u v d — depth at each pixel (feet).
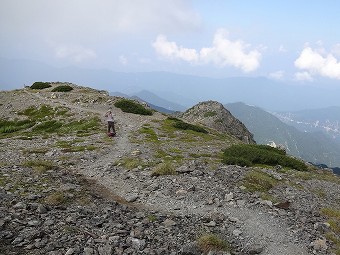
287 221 58.34
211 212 58.49
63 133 161.48
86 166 92.07
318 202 73.92
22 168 75.61
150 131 161.79
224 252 42.88
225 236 50.01
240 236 50.70
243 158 102.27
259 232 52.95
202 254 42.60
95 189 69.51
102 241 41.60
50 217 47.26
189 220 54.54
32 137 148.15
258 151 112.88
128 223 49.60
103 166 90.99
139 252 40.91
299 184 87.04
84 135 150.10
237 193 69.67
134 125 178.40
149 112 221.25
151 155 105.81
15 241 38.68
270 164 110.63
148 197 67.10
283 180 87.40
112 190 71.56
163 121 196.34
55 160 97.14
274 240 50.70
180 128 180.65
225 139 169.58
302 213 64.23
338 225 60.29
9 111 237.25
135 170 84.53
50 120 206.59
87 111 213.66
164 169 80.69
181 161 95.55
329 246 50.88
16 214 46.29
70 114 210.59
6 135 178.29
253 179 79.25
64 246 39.27
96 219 49.14
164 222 51.67
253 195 69.46
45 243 39.34
